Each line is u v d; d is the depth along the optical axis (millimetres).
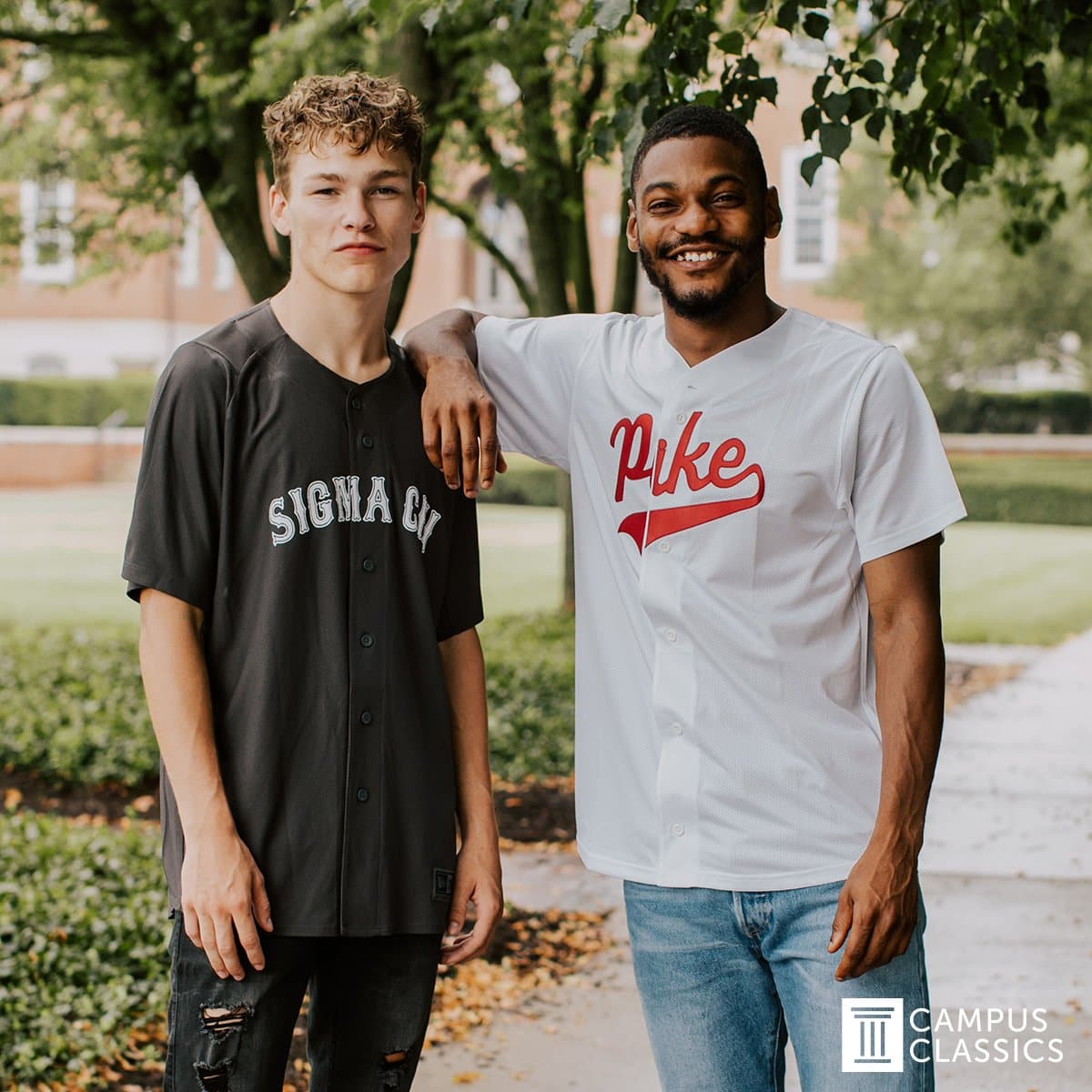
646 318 2662
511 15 4039
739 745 2416
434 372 2475
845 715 2434
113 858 5758
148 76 8789
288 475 2262
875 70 3801
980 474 27578
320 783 2262
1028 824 7184
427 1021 2416
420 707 2375
